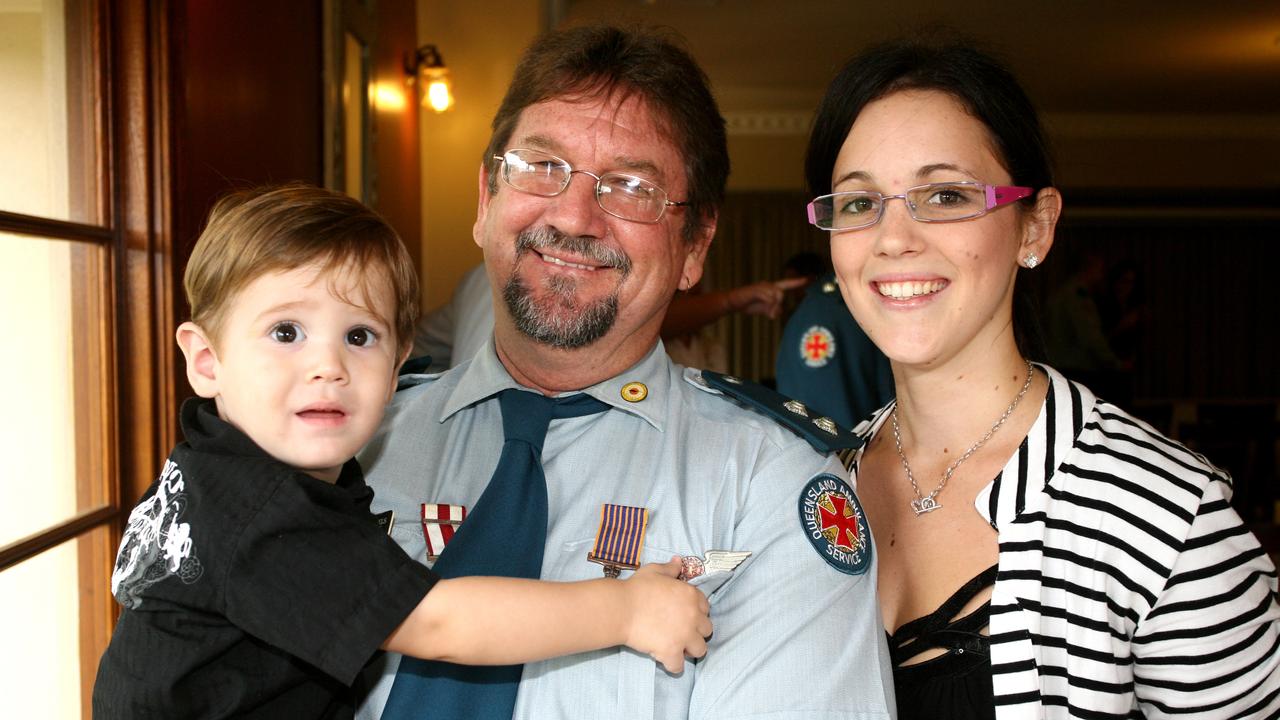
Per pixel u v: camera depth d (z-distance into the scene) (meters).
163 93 2.01
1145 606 1.24
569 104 1.35
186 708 1.06
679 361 3.98
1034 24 7.55
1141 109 10.55
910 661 1.37
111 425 1.98
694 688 1.21
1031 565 1.28
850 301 1.44
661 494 1.32
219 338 1.18
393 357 1.25
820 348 2.97
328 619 1.05
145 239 2.02
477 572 1.24
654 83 1.37
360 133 4.00
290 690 1.14
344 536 1.09
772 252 11.13
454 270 5.39
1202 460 1.32
